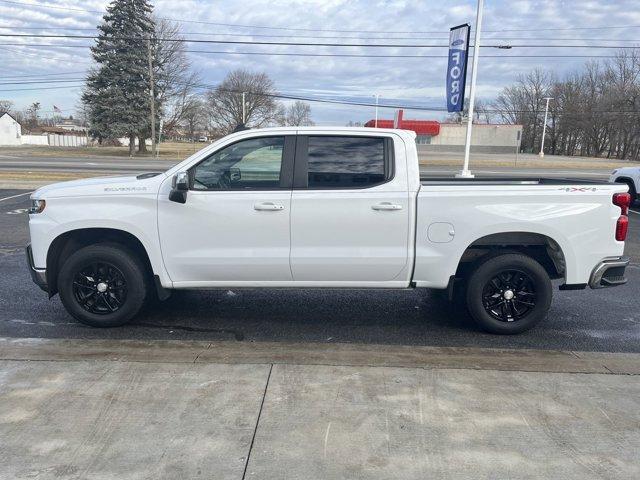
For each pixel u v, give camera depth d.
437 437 3.14
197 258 4.84
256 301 6.07
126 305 5.00
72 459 2.89
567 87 86.06
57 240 4.93
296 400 3.55
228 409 3.42
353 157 4.79
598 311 5.95
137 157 45.66
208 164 4.82
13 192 16.27
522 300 5.03
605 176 32.41
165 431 3.16
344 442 3.07
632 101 75.75
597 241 4.88
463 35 19.52
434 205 4.75
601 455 2.99
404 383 3.83
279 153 4.81
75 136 87.50
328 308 5.86
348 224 4.75
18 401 3.49
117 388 3.69
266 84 78.44
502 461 2.92
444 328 5.28
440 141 72.50
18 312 5.54
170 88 53.06
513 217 4.77
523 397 3.64
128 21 45.00
